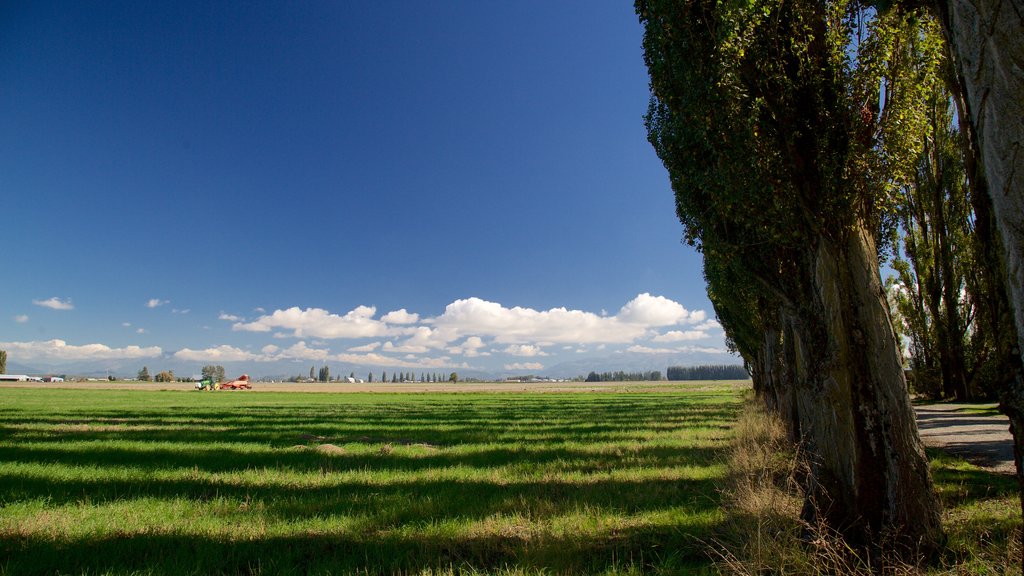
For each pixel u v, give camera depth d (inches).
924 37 256.7
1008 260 132.7
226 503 357.7
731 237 327.0
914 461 244.8
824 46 270.1
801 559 216.5
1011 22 127.0
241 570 245.4
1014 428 157.6
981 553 216.2
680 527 297.4
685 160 332.8
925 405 1293.1
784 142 268.7
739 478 350.0
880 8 207.0
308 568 241.8
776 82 267.0
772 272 309.1
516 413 1459.2
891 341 256.2
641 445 662.5
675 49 297.7
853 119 261.1
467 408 1753.2
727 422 1023.0
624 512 329.7
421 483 427.8
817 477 260.1
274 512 336.2
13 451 605.3
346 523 310.8
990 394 1317.7
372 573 234.5
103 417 1240.8
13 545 266.1
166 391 3380.9
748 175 270.4
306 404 2020.2
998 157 131.4
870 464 247.6
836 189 258.4
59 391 3176.7
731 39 254.5
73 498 370.9
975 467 461.7
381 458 573.6
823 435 261.9
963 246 1298.0
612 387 5295.3
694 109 288.2
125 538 282.7
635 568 234.8
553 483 421.4
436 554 260.1
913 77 259.4
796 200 268.1
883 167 260.1
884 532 236.8
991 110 132.0
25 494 373.7
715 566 228.2
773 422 613.0
